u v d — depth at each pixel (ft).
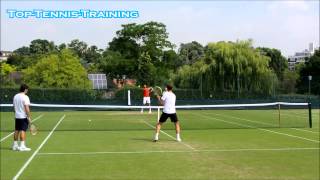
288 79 273.33
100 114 107.14
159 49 229.25
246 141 51.29
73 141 51.24
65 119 89.30
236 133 61.00
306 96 148.87
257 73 161.48
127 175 31.63
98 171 33.04
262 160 37.88
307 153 41.96
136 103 134.21
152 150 43.78
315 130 65.87
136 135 58.03
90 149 44.52
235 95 149.18
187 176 31.22
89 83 187.01
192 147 45.98
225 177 30.89
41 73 181.68
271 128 69.67
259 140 52.37
